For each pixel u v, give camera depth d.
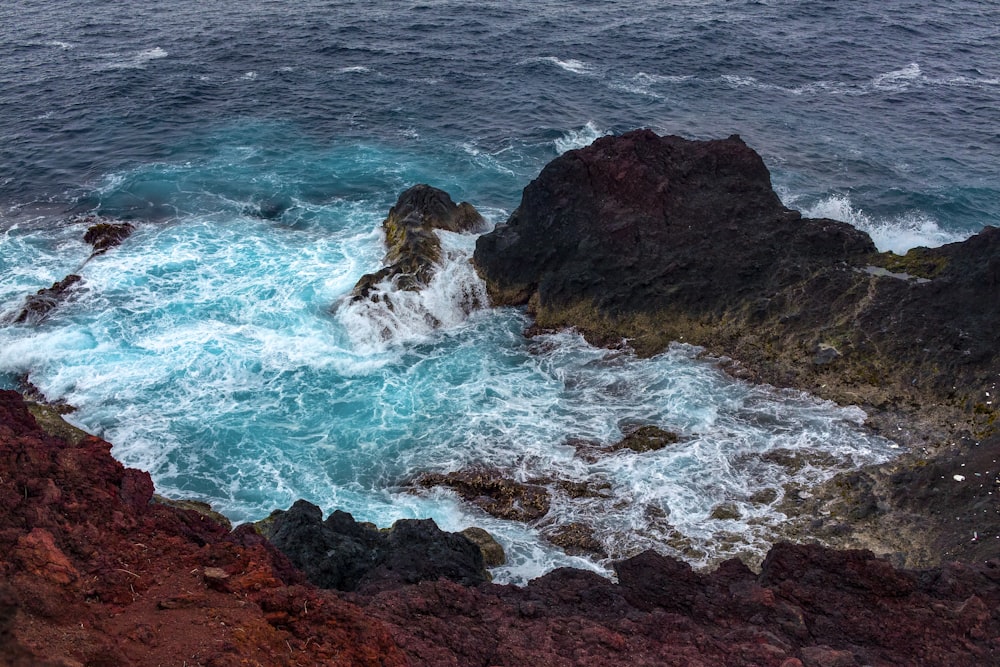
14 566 10.74
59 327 31.25
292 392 28.78
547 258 33.22
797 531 22.48
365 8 73.00
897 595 16.80
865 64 62.62
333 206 41.16
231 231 38.62
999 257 27.88
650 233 32.59
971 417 25.19
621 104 54.03
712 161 34.19
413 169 45.03
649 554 17.94
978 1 79.19
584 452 26.03
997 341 26.67
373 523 22.80
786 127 51.25
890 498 22.78
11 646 9.30
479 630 14.52
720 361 29.52
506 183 43.88
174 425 27.08
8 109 50.94
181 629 10.81
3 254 36.28
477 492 24.80
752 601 16.36
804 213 41.03
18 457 13.18
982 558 19.02
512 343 31.61
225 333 31.44
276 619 11.80
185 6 72.75
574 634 14.72
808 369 28.30
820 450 25.44
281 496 24.53
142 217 39.78
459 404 28.30
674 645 14.53
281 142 47.81
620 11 73.62
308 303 33.38
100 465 14.13
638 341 30.75
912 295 28.78
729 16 72.56
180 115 50.94
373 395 28.69
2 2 72.44
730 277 31.22
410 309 32.38
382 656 12.06
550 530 23.20
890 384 27.14
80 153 45.97
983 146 49.56
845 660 14.23
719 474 24.80
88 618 10.64
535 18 71.00
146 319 31.98
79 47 61.81
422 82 56.97
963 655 15.05
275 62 59.78
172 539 12.91
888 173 45.78
